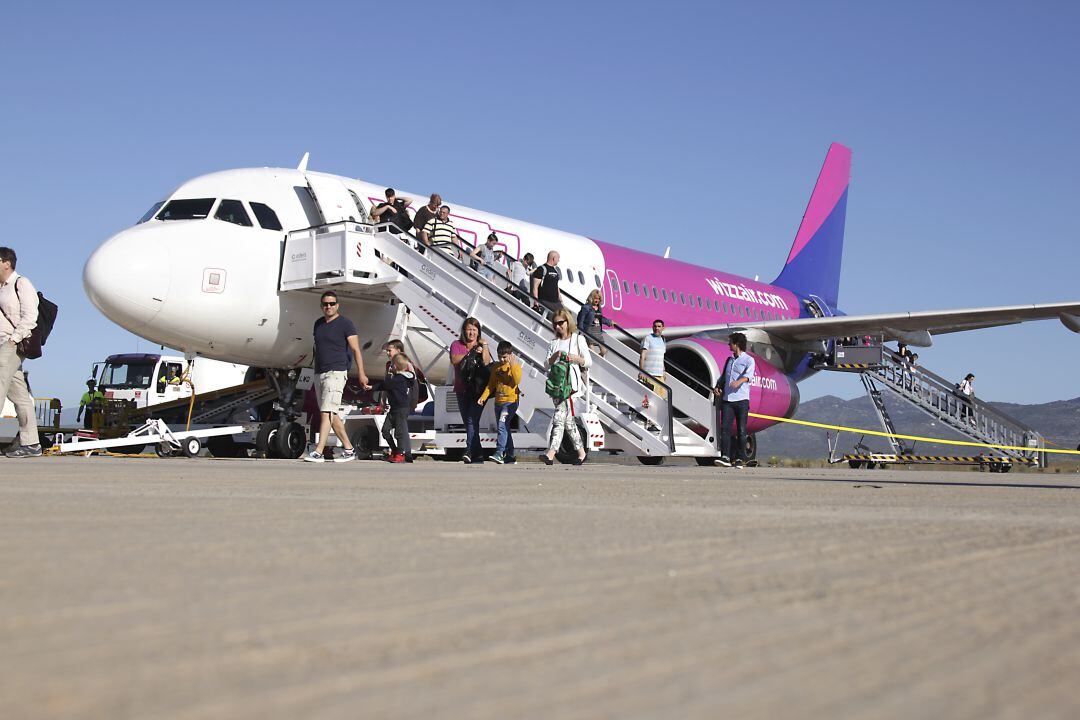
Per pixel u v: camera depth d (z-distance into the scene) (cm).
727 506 432
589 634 145
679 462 1728
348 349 1009
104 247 1229
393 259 1355
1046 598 182
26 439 1066
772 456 2097
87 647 134
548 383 1050
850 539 283
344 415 1390
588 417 1177
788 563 229
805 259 2802
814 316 2689
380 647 135
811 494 541
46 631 144
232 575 202
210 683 115
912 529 318
